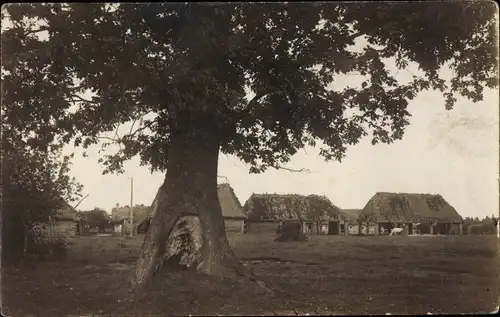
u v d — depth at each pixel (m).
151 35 10.87
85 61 10.37
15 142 12.16
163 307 9.41
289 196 25.20
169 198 11.22
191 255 10.91
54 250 14.78
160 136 13.24
